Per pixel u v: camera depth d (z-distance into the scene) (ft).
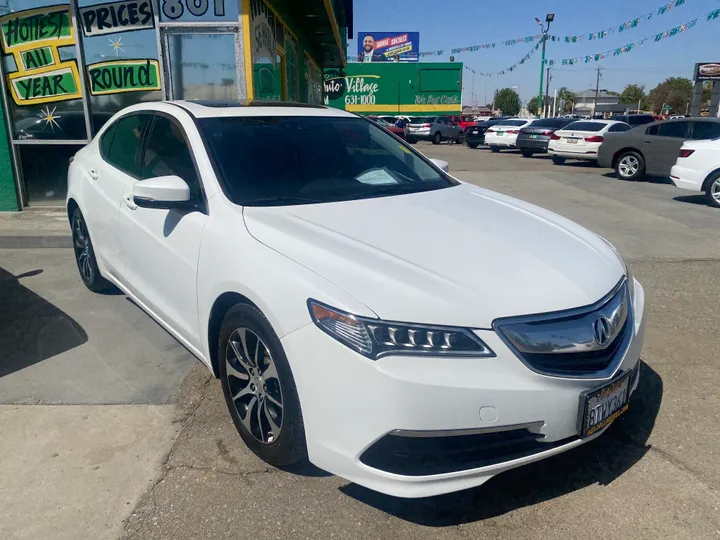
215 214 10.16
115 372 12.58
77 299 16.57
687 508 8.63
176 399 11.51
